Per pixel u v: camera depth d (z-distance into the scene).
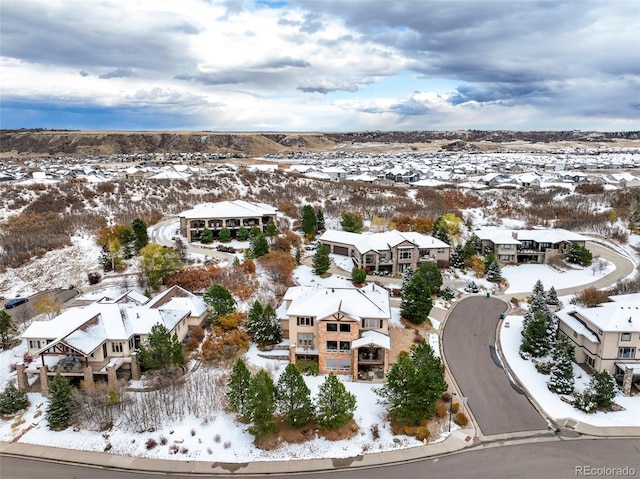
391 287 73.81
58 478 37.47
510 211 122.44
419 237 84.81
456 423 42.84
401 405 41.28
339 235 89.69
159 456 39.59
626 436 40.97
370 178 166.12
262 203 114.50
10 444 41.41
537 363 52.22
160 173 146.12
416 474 37.06
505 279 80.06
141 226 81.12
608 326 48.19
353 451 39.84
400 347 55.44
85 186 125.12
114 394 43.97
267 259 75.81
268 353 54.03
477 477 36.50
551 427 42.28
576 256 86.06
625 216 110.44
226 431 42.19
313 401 44.47
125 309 53.00
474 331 60.78
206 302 59.53
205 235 89.31
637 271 82.69
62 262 78.31
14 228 91.75
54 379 44.97
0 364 52.22
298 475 37.38
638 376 47.19
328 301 53.06
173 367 48.00
